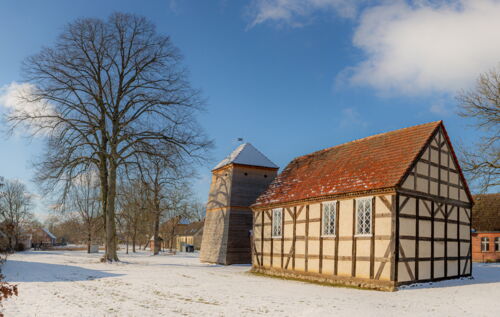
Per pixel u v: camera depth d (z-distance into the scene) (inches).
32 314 416.5
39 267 952.9
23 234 2391.7
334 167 856.9
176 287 644.7
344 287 667.4
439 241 716.0
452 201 765.3
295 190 888.3
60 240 4559.5
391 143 780.0
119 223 1734.7
